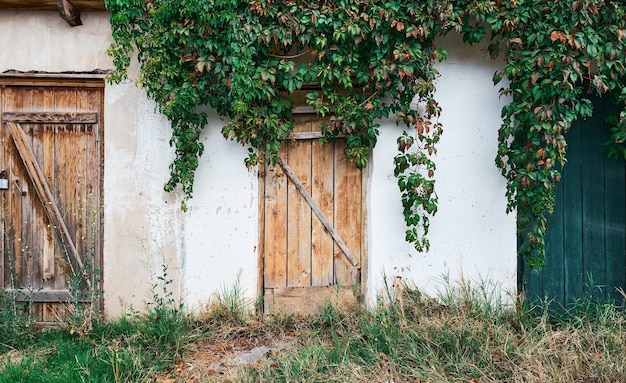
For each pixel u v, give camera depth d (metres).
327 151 5.35
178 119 5.06
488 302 4.92
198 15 4.67
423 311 4.88
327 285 5.35
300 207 5.34
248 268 5.24
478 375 3.89
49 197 5.29
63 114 5.30
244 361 4.34
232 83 4.72
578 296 5.28
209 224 5.24
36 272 5.30
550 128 4.65
